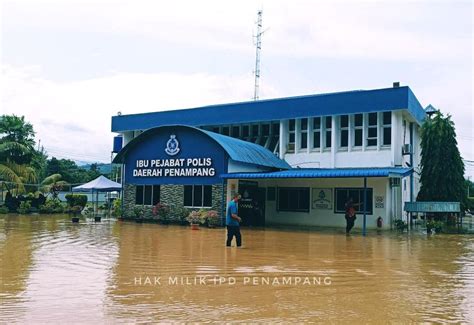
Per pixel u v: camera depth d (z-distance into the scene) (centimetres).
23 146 4112
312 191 2870
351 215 2322
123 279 995
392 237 2162
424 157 2864
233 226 1620
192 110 3462
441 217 2712
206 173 2741
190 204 2797
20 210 3700
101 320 687
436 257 1452
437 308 789
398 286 972
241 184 2795
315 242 1841
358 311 760
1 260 1239
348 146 2902
